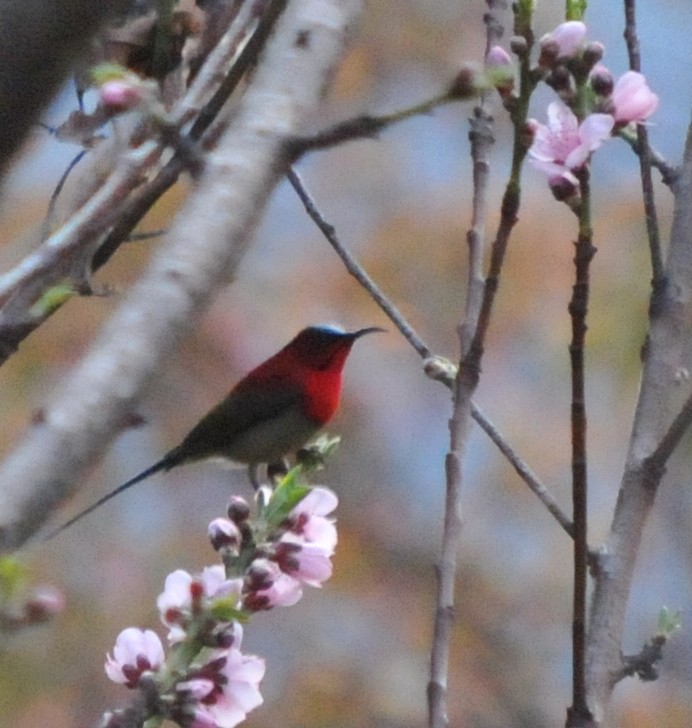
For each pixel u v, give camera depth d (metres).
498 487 14.64
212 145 4.63
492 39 5.10
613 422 13.94
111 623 12.65
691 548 14.15
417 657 13.93
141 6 5.05
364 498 14.66
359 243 14.77
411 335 5.69
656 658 4.65
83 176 4.90
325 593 14.10
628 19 5.46
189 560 13.44
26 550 3.10
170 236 3.39
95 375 3.07
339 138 3.44
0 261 4.91
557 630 14.35
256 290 14.27
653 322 5.23
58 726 11.85
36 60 2.26
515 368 14.54
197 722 3.94
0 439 11.76
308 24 3.90
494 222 14.46
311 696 13.52
